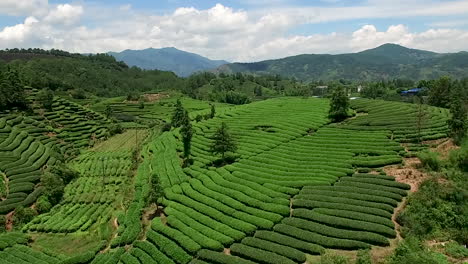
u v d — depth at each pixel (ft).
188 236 184.65
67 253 201.87
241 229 180.65
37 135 403.34
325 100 473.67
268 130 345.92
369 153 257.55
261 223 181.37
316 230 172.14
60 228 226.38
